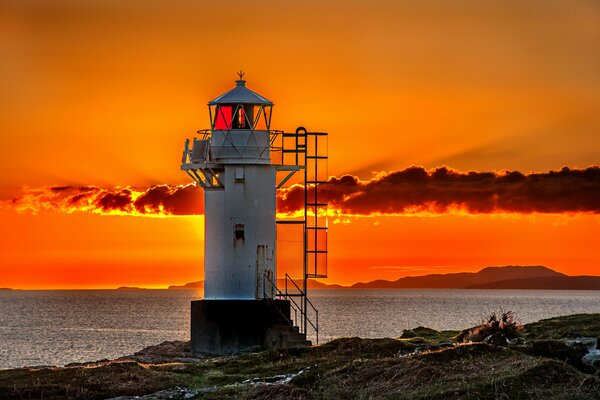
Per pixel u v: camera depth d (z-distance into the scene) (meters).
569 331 45.56
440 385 31.95
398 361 35.34
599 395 29.80
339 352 42.03
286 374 38.03
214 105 57.00
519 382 31.06
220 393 34.44
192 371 40.22
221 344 54.62
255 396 33.22
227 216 55.78
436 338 49.16
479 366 34.00
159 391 36.38
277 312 55.06
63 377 37.66
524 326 49.72
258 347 54.28
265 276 55.78
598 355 37.66
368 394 32.25
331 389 33.41
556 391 30.33
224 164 55.66
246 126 56.69
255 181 56.00
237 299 55.31
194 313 55.22
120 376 37.97
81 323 178.62
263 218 56.06
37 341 126.75
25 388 35.72
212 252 56.03
